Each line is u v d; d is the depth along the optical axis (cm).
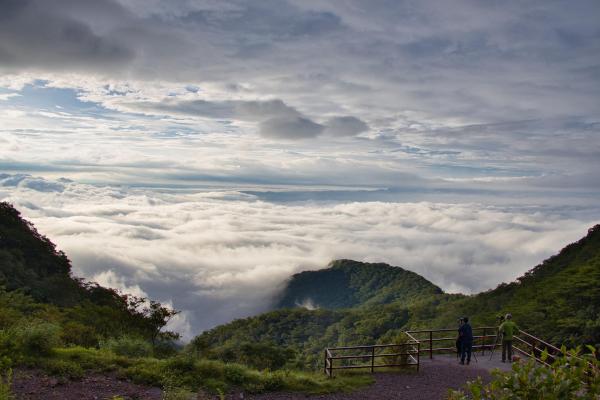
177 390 1115
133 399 1070
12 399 914
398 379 1398
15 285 4091
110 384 1144
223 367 1341
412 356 1580
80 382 1128
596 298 3362
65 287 4644
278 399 1216
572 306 3406
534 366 448
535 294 4466
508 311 4041
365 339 6562
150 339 2320
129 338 1650
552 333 3097
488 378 1387
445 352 1827
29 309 2683
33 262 5747
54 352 1280
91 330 1959
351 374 1459
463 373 1447
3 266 4506
